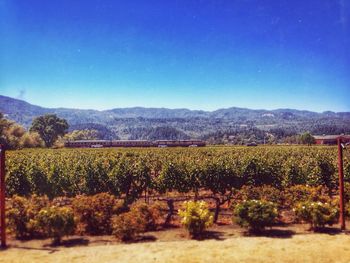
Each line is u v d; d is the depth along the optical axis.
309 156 36.34
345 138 13.27
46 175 22.27
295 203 15.12
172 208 14.90
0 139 78.50
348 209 13.92
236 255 10.31
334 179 22.38
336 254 10.26
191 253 10.53
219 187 20.70
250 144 112.44
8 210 12.48
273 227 13.64
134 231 12.12
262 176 21.08
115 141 101.00
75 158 34.62
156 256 10.30
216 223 14.67
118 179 21.02
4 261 10.04
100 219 13.09
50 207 12.42
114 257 10.25
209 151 54.94
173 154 44.09
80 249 11.05
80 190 22.20
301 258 9.99
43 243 11.83
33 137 97.00
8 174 20.69
